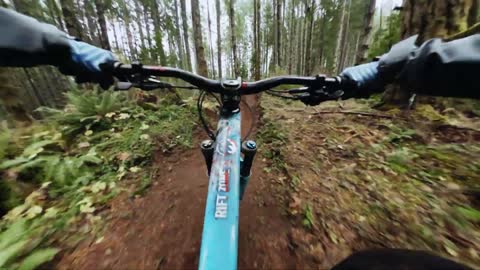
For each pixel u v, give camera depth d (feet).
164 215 10.09
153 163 14.93
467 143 11.43
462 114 14.35
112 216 9.90
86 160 13.20
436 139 12.45
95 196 11.01
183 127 20.22
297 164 12.60
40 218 9.23
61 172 11.79
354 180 10.34
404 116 15.35
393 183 9.70
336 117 18.79
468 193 8.39
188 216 10.02
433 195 8.64
